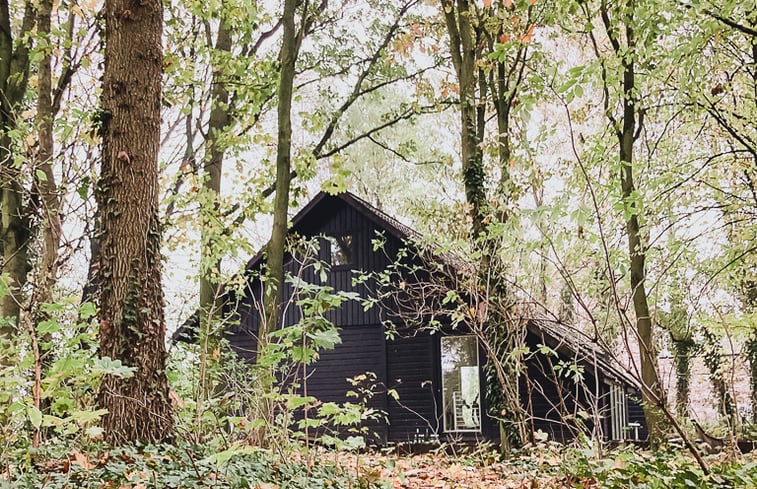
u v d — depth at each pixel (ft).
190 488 20.84
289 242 57.36
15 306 41.50
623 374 52.42
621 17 42.86
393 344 75.46
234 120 62.49
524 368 40.91
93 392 27.45
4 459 21.47
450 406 72.84
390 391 31.63
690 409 35.09
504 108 53.67
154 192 30.09
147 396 27.99
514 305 41.34
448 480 32.27
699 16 41.57
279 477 23.62
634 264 46.03
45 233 34.83
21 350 26.55
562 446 34.30
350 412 21.91
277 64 59.47
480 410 71.67
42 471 22.30
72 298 21.67
